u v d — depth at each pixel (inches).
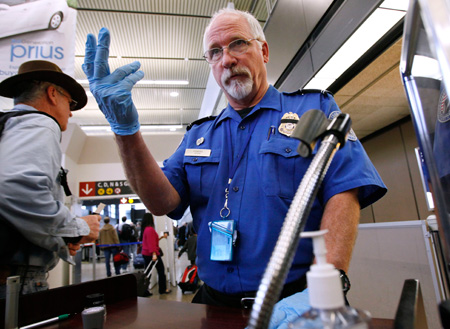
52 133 38.8
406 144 158.2
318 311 8.0
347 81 101.8
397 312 10.3
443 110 14.8
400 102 129.3
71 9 69.8
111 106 26.4
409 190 158.7
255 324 7.3
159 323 22.3
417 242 55.5
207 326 20.7
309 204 9.1
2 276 32.5
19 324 23.3
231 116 36.8
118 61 249.9
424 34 14.2
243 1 189.2
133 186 32.4
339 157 26.5
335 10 86.7
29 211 33.3
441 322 9.0
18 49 65.4
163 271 189.2
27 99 43.4
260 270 26.8
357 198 26.1
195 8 194.1
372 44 82.2
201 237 32.1
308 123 10.6
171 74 275.4
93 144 271.6
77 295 27.6
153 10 194.1
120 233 251.0
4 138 35.7
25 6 67.8
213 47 35.6
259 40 36.8
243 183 31.3
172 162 38.6
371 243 68.9
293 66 116.2
